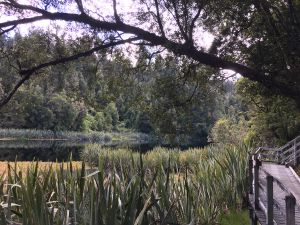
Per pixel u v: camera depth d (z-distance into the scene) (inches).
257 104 621.9
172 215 269.3
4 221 176.6
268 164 626.5
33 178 207.5
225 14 397.4
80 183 200.5
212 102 489.7
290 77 392.2
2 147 2225.6
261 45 414.9
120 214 196.7
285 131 846.5
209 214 357.1
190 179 359.9
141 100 480.4
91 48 409.7
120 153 852.0
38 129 3243.1
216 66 390.0
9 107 496.1
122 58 428.1
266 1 393.4
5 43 413.4
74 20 388.5
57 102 3304.6
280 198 344.5
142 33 390.0
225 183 422.9
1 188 216.5
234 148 524.1
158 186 261.9
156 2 384.5
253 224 324.2
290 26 398.6
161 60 433.1
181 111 478.6
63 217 192.4
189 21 382.0
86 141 3228.3
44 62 419.2
